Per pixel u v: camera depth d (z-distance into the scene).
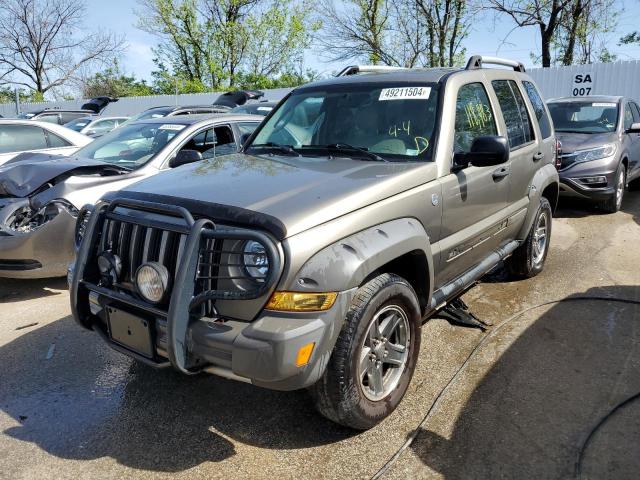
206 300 2.58
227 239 2.61
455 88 3.87
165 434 3.12
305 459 2.88
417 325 3.30
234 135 6.62
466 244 3.87
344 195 2.87
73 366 3.94
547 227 5.65
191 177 3.32
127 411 3.36
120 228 3.03
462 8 25.70
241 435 3.10
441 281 3.76
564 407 3.26
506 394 3.42
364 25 28.69
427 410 3.28
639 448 2.87
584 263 6.04
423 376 3.67
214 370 2.67
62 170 5.32
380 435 3.06
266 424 3.20
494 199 4.21
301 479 2.73
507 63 5.09
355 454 2.91
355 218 2.82
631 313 4.61
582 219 8.23
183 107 10.20
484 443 2.95
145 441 3.06
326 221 2.70
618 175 8.30
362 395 2.91
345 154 3.71
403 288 3.07
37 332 4.52
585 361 3.81
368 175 3.18
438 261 3.53
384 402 3.10
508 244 4.84
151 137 6.27
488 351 3.99
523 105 5.04
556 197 5.73
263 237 2.47
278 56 35.38
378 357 3.06
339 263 2.63
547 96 16.25
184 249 2.58
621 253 6.39
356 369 2.81
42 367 3.93
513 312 4.72
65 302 5.22
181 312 2.55
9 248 4.95
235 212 2.65
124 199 3.04
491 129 4.28
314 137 4.05
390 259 2.90
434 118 3.67
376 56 28.69
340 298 2.61
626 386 3.47
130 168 5.77
